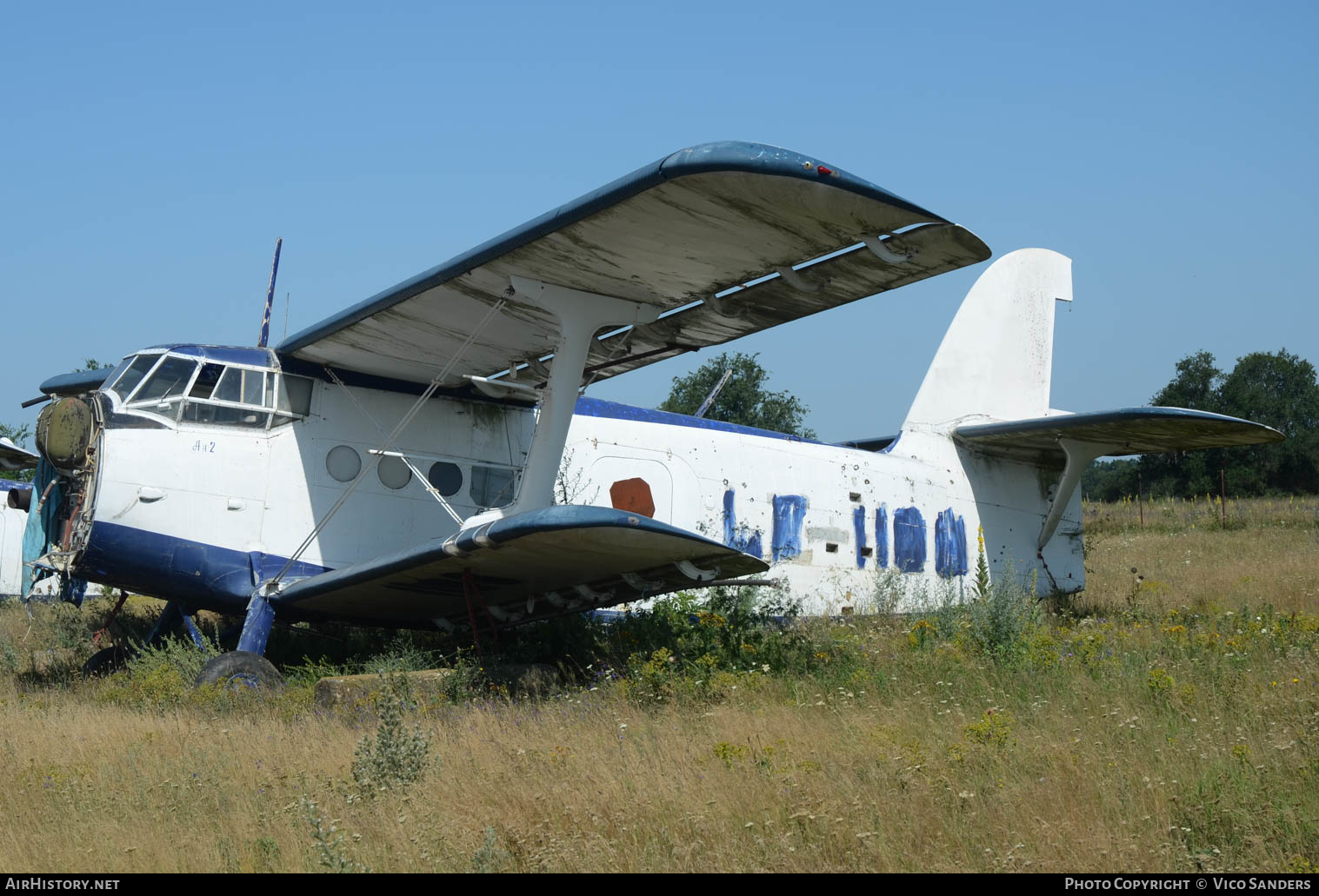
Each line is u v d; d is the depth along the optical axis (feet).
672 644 37.19
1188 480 174.91
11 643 45.70
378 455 39.32
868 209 27.40
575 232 29.86
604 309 34.91
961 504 53.31
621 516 29.01
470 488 42.39
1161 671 27.27
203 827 17.80
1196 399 200.54
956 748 20.44
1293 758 19.39
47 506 37.70
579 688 31.83
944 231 28.63
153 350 37.40
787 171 25.89
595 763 20.49
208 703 30.37
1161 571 69.31
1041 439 52.08
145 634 45.11
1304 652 30.58
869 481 50.70
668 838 16.39
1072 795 17.70
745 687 30.22
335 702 29.94
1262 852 15.42
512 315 35.91
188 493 36.68
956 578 52.54
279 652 41.39
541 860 15.49
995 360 55.01
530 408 44.39
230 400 37.88
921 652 35.58
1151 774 18.79
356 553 39.68
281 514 38.40
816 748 21.91
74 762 22.29
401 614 39.70
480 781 19.67
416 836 16.60
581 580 35.19
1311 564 65.98
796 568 48.06
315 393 39.75
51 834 17.47
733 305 36.42
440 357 39.42
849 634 41.50
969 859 15.49
